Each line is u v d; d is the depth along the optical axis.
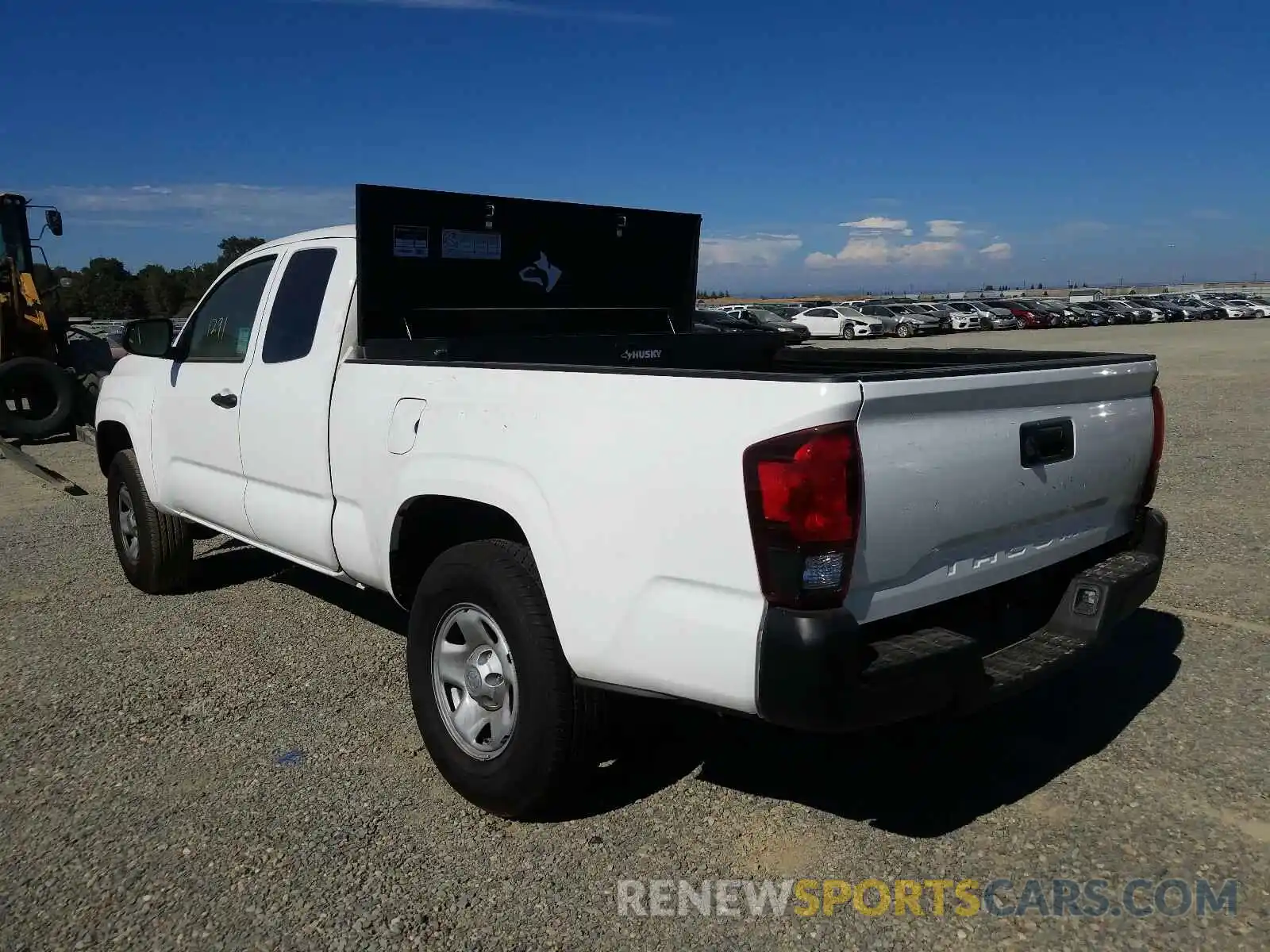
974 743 3.98
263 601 6.02
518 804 3.37
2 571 6.88
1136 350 30.03
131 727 4.31
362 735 4.18
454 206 4.55
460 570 3.48
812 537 2.65
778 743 4.04
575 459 3.12
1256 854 3.16
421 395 3.75
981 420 3.05
